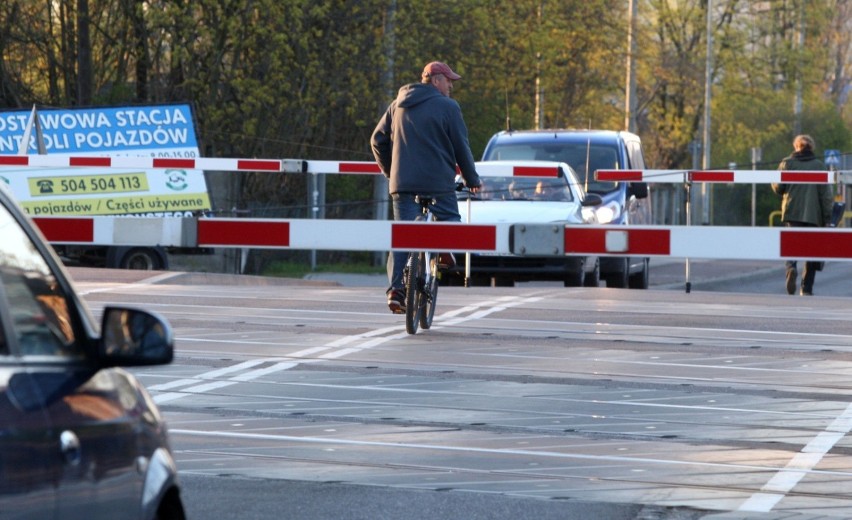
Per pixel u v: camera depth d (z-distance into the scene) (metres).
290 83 103.50
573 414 26.72
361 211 121.00
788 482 21.59
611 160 67.81
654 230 30.31
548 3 133.62
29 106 108.06
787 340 36.22
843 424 26.03
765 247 29.97
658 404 27.78
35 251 11.45
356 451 23.58
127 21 104.94
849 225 111.44
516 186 60.84
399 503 20.16
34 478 9.97
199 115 102.81
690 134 197.62
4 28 104.69
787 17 198.25
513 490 21.00
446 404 27.62
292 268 106.12
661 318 40.47
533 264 57.88
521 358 32.97
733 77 194.00
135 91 109.25
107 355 11.37
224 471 22.09
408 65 109.12
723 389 29.39
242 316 40.28
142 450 12.05
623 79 166.50
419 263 36.44
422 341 35.44
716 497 20.62
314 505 20.02
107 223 33.47
